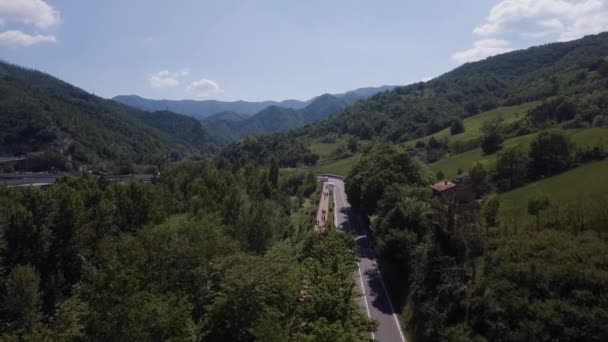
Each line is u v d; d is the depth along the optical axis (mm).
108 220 62938
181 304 31312
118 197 68438
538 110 148500
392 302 54906
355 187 96938
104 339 24969
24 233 54000
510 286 41031
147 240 45219
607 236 47031
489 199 63719
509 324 37781
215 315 30891
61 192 58750
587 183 74125
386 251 59125
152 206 69250
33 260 54156
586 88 160500
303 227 82375
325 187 150375
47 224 56062
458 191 85812
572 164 86812
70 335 24125
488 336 38406
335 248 48656
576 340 34062
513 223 57781
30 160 165500
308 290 37469
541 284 39844
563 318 35656
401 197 69562
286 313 33562
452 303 42969
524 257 45156
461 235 50094
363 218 97688
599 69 192375
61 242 56938
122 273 27984
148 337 26312
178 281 40375
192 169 121500
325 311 32812
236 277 32688
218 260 41438
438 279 46406
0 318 42750
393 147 101750
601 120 113875
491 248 49656
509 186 88688
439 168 123250
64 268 57562
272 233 67812
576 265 40281
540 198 63156
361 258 72125
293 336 29625
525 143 116688
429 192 74188
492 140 123562
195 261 42000
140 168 189250
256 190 97188
